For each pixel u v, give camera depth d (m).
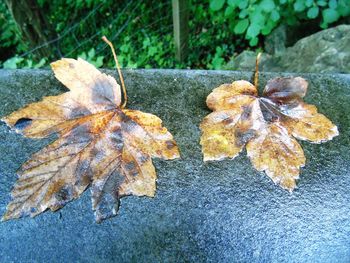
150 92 0.26
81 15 0.71
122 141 0.22
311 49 0.42
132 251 0.19
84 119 0.22
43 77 0.26
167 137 0.22
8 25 0.68
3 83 0.25
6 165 0.22
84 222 0.20
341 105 0.26
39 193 0.20
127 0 0.69
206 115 0.25
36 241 0.19
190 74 0.27
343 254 0.20
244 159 0.22
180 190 0.21
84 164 0.21
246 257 0.20
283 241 0.20
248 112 0.23
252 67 0.48
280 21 0.51
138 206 0.21
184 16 0.49
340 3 0.42
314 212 0.21
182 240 0.20
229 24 0.57
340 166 0.23
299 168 0.22
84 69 0.23
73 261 0.19
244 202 0.21
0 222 0.20
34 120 0.22
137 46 0.62
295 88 0.24
